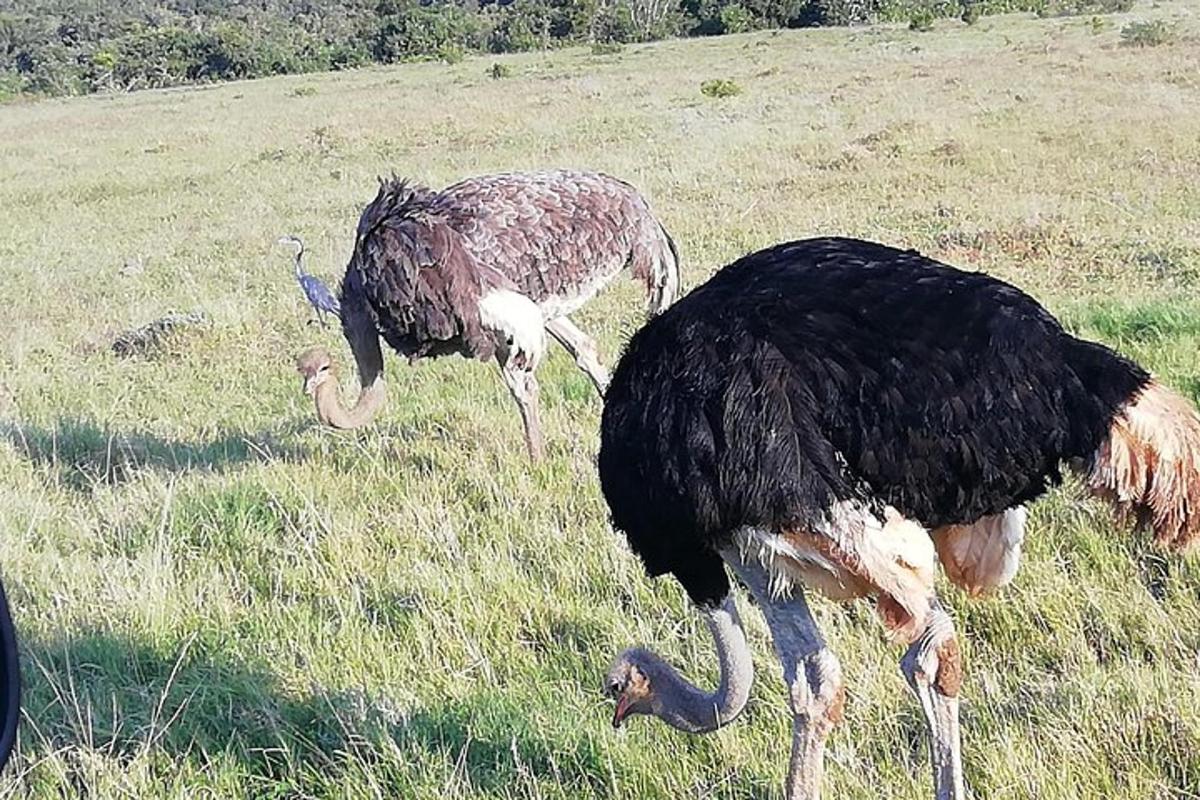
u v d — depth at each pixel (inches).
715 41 2142.0
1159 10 1814.7
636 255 318.3
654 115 1029.2
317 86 1849.2
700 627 204.8
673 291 326.6
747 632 199.3
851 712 175.5
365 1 3737.7
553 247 300.0
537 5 2731.3
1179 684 173.2
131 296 540.1
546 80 1535.4
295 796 175.0
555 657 201.9
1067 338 138.1
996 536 151.6
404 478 280.5
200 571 240.4
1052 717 168.2
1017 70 1134.4
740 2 2556.6
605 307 436.1
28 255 668.1
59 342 462.3
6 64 3334.2
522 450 292.4
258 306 488.7
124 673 205.5
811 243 151.6
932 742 145.9
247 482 279.4
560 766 173.3
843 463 135.0
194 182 892.6
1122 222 498.0
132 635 213.0
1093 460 133.7
